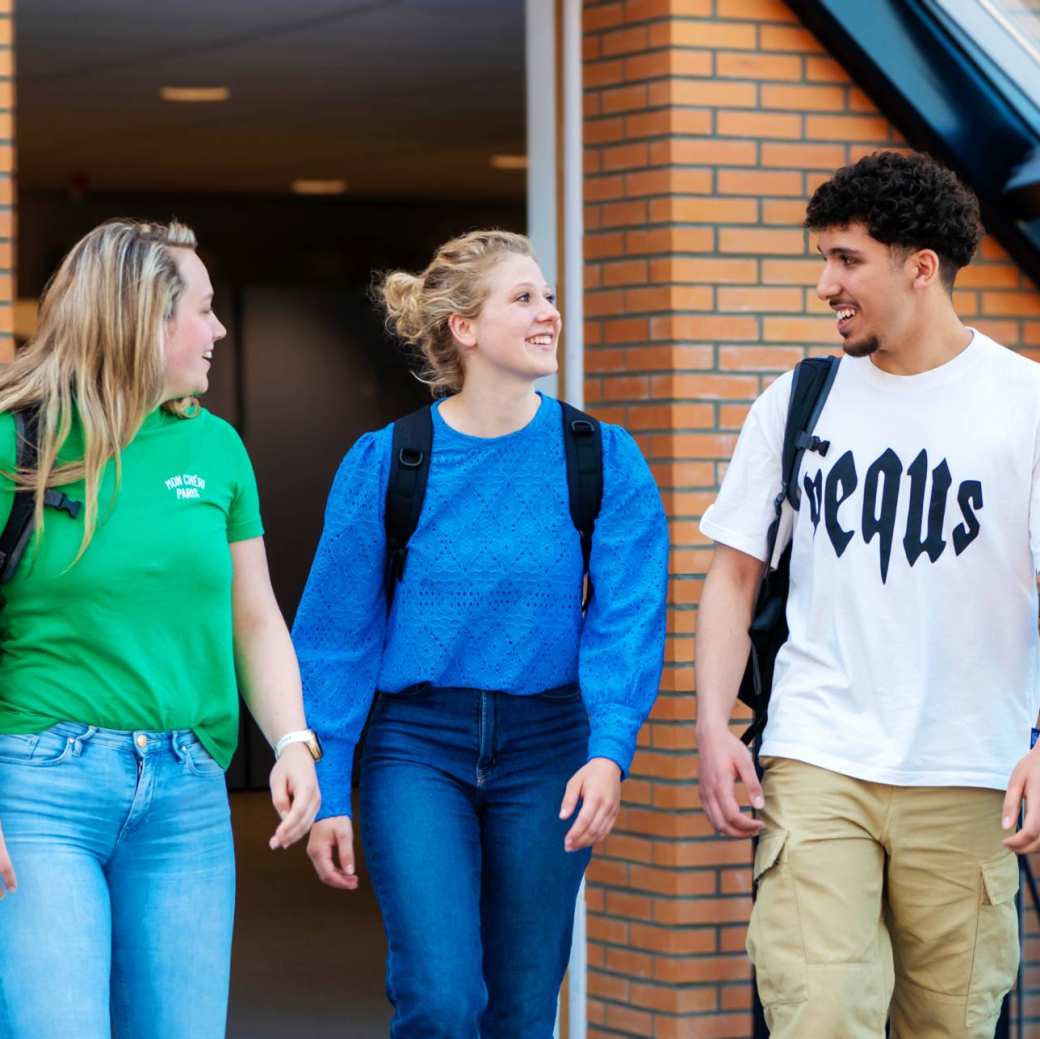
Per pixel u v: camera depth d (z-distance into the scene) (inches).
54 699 126.3
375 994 270.4
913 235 139.6
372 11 296.4
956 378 142.1
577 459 148.3
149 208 499.5
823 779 142.3
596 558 149.0
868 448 143.1
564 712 149.7
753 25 212.7
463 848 146.7
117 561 127.0
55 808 125.6
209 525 131.9
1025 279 222.4
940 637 140.6
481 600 146.3
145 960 130.0
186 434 132.5
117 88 361.7
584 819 142.0
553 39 221.6
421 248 514.9
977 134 214.7
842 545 142.8
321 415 493.7
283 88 360.2
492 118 390.6
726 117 212.1
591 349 219.6
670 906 211.3
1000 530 140.3
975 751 141.2
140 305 127.7
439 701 148.0
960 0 214.2
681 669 211.0
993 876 143.3
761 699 149.9
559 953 151.6
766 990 143.4
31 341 130.8
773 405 149.3
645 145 213.2
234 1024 253.8
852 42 211.6
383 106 377.7
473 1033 143.3
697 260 211.5
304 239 508.7
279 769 137.6
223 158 442.0
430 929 143.1
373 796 148.9
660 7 210.8
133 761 127.7
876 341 142.0
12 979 123.4
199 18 303.0
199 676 130.9
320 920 322.3
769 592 150.1
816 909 140.7
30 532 126.0
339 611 149.4
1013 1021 210.2
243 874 364.2
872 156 142.3
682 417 211.0
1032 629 143.3
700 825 211.8
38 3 295.7
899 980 150.1
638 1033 214.8
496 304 145.8
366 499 147.3
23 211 492.1
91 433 126.4
